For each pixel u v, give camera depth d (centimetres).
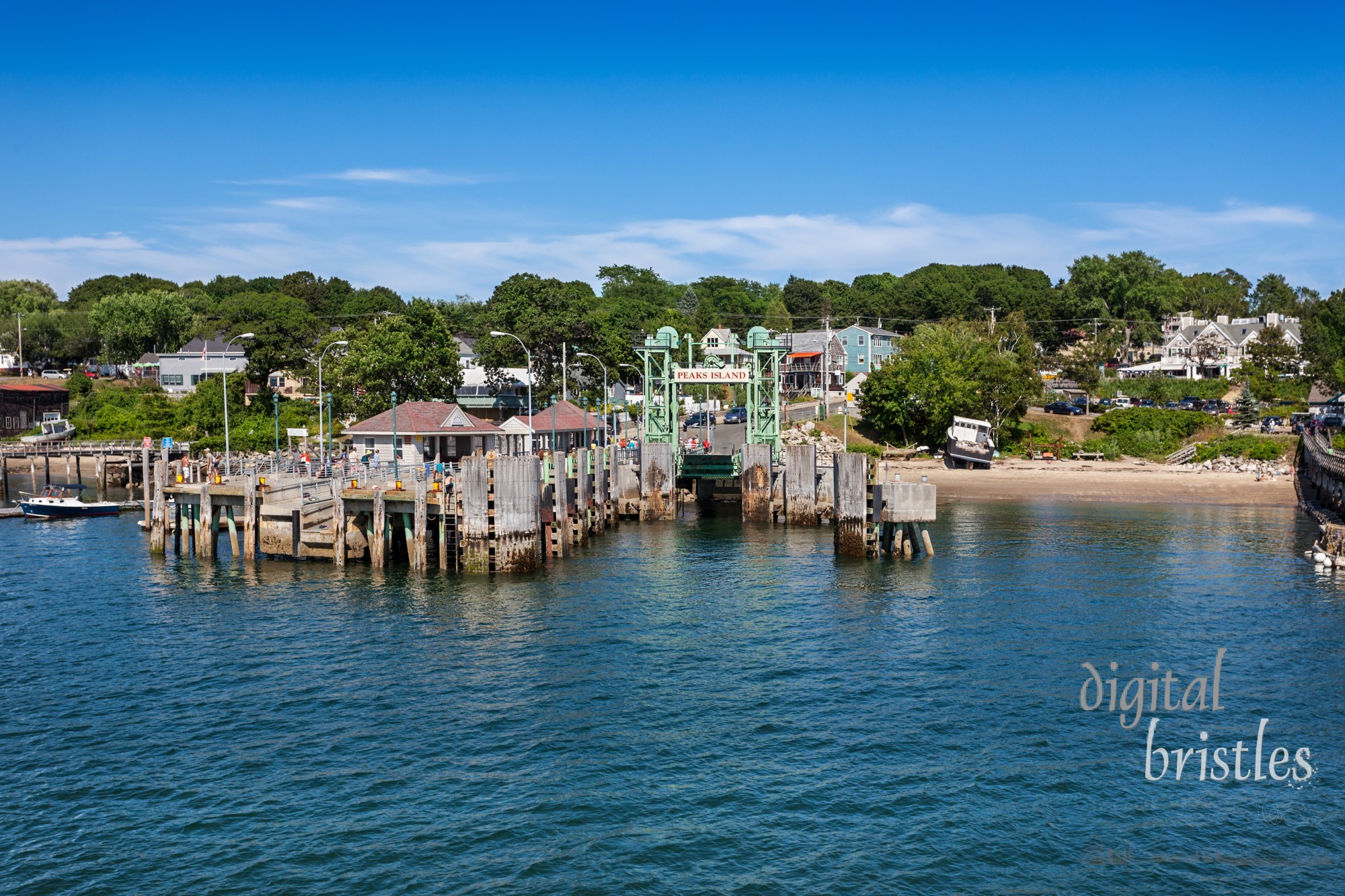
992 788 3136
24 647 4481
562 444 9888
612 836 2855
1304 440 10394
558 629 4788
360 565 6041
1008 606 5206
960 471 10888
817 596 5450
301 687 3984
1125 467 10912
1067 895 2586
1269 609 5116
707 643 4584
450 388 11881
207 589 5503
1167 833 2888
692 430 12150
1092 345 17088
